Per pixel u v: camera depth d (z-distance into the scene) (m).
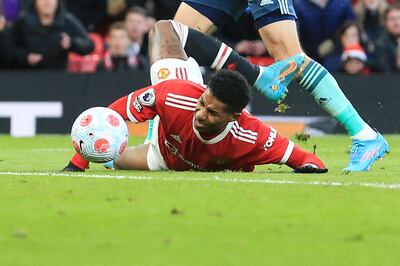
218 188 19.77
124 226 15.97
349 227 15.95
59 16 45.78
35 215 16.81
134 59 47.31
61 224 16.09
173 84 22.64
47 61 45.78
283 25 25.23
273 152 23.05
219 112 21.56
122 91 44.16
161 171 23.44
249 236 15.28
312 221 16.41
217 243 14.81
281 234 15.43
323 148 35.34
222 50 24.55
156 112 22.81
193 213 17.00
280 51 25.38
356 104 43.47
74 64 46.91
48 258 13.82
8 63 45.78
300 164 23.23
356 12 50.34
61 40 45.69
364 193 19.28
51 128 44.22
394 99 43.34
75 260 13.70
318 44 47.47
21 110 44.16
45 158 29.86
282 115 43.69
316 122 43.62
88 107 44.12
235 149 22.73
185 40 24.48
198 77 24.03
